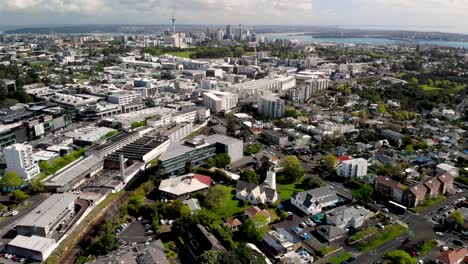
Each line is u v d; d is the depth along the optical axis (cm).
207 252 18238
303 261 19900
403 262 18738
